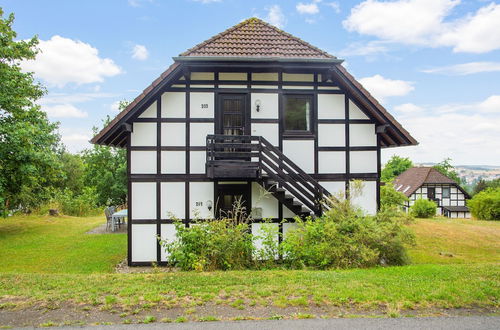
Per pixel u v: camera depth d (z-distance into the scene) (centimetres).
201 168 1081
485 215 2564
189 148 1079
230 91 1091
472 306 556
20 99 1511
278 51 1099
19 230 1689
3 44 1498
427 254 1245
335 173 1116
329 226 873
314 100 1115
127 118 1027
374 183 1127
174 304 561
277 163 1022
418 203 2823
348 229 891
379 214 960
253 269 845
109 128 1023
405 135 1111
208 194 1082
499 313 532
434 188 3884
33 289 631
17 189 1576
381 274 726
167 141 1075
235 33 1169
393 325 492
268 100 1103
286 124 1115
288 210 1098
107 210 1744
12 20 1548
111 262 1086
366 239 876
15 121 1502
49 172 1622
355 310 540
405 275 714
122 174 2781
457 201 3894
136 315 523
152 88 1032
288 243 893
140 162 1069
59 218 2153
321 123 1116
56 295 597
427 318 514
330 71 1080
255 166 1009
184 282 666
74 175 3781
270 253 887
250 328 483
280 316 519
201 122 1084
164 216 1069
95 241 1410
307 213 1039
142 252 1061
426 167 4150
